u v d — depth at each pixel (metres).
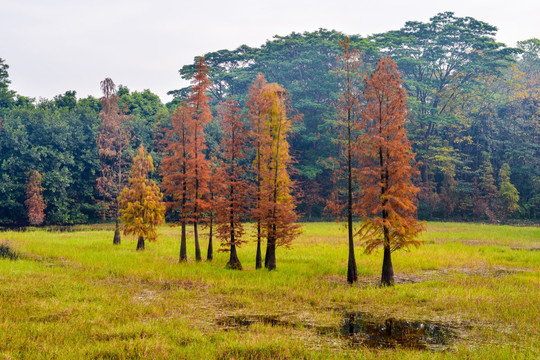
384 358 10.98
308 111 82.06
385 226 21.09
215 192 28.88
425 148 80.44
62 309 15.20
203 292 19.19
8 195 64.44
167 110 81.06
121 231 53.97
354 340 12.79
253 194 25.27
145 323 13.70
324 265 26.89
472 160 88.06
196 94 29.42
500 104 93.31
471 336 13.15
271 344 11.85
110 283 20.70
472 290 19.33
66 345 11.41
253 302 17.31
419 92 85.06
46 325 13.20
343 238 44.00
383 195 21.22
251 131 26.94
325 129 78.50
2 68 83.50
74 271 23.36
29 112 70.62
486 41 77.69
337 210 22.62
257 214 24.94
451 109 83.00
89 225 68.19
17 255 29.75
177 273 23.19
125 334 12.49
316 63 78.62
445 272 25.53
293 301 17.89
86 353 10.91
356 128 22.67
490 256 31.31
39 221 63.69
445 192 78.81
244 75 81.56
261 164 26.39
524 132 86.12
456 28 76.44
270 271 24.48
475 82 79.75
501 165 86.44
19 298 16.61
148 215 33.84
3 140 65.75
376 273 24.95
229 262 25.81
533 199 78.25
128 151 65.44
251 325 13.91
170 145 29.09
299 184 78.62
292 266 26.52
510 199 74.31
